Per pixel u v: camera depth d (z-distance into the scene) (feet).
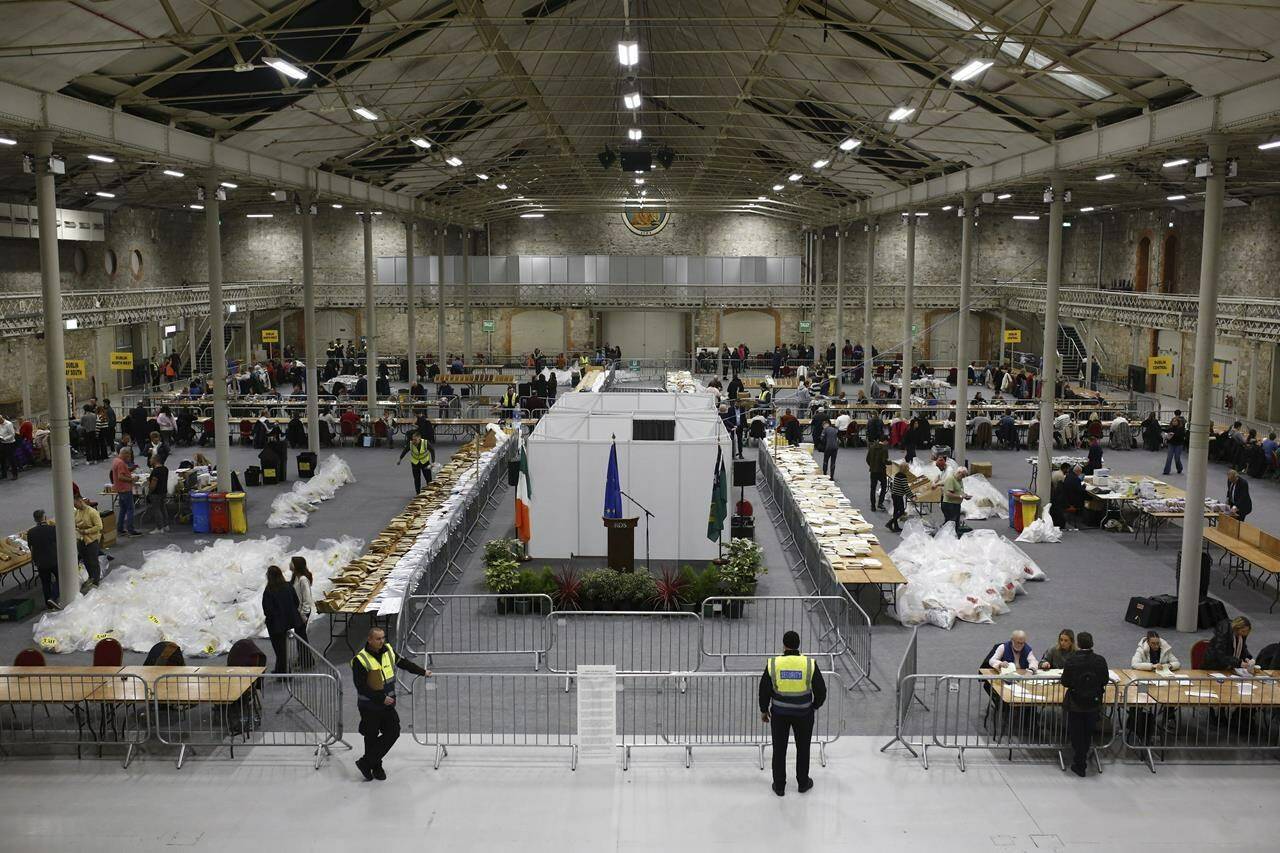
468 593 54.75
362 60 61.46
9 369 112.88
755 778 34.17
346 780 33.96
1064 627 49.85
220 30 49.06
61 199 122.42
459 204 143.33
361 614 46.70
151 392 124.57
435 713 39.09
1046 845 30.09
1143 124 56.49
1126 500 67.72
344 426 102.06
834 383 133.80
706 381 153.79
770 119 103.60
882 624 50.39
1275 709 38.75
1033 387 129.90
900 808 32.22
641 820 31.45
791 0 54.75
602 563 59.67
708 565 58.18
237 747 36.32
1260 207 116.67
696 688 41.68
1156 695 35.22
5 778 33.96
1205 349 48.06
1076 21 48.55
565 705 40.06
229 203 147.43
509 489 81.92
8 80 46.34
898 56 69.15
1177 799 32.89
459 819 31.48
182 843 30.04
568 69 96.27
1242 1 39.73
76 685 36.04
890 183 109.60
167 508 70.23
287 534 67.26
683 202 159.84
